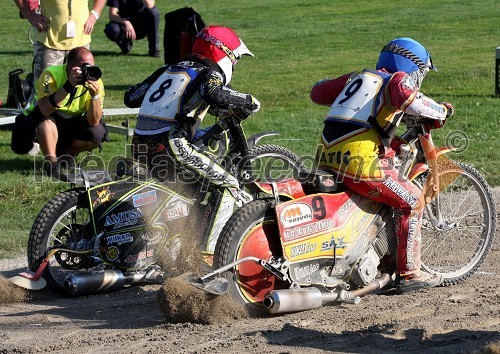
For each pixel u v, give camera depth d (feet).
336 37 208.85
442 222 61.98
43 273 60.39
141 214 61.00
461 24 219.00
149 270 61.41
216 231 59.06
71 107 87.04
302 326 50.44
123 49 195.83
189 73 58.90
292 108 132.46
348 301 54.60
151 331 50.75
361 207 56.44
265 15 248.52
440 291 58.90
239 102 57.62
